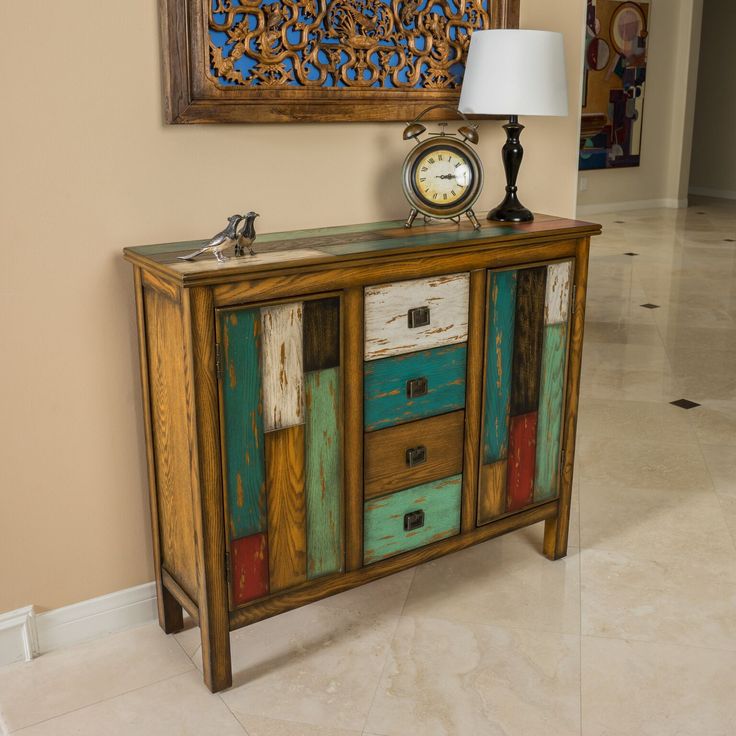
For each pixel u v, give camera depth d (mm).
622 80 9156
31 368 2006
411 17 2350
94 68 1917
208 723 1908
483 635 2227
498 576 2516
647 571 2539
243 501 1913
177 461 1971
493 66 2223
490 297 2191
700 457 3334
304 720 1916
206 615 1932
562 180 2875
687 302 5617
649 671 2080
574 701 1971
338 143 2328
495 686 2023
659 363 4441
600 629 2252
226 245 1925
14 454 2031
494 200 2705
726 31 10344
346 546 2123
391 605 2367
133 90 1979
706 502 2973
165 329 1883
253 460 1903
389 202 2482
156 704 1971
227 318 1779
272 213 2262
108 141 1975
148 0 1950
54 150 1911
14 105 1841
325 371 1955
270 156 2217
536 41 2205
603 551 2654
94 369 2092
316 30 2186
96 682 2051
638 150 9594
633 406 3855
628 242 7699
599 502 2969
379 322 2010
